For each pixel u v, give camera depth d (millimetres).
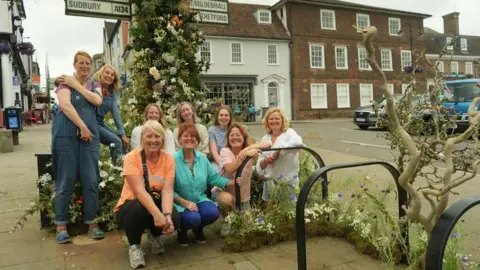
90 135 3676
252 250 3418
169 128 4840
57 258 3324
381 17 31844
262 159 4258
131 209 3127
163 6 5566
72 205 3941
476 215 4137
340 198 4254
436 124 2535
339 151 9875
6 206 5008
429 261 1668
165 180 3385
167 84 5340
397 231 2893
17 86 23219
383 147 10312
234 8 28094
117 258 3314
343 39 30234
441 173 6391
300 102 28547
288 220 3760
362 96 31031
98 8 5316
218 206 3943
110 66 4711
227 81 26141
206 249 3496
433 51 36906
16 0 21344
